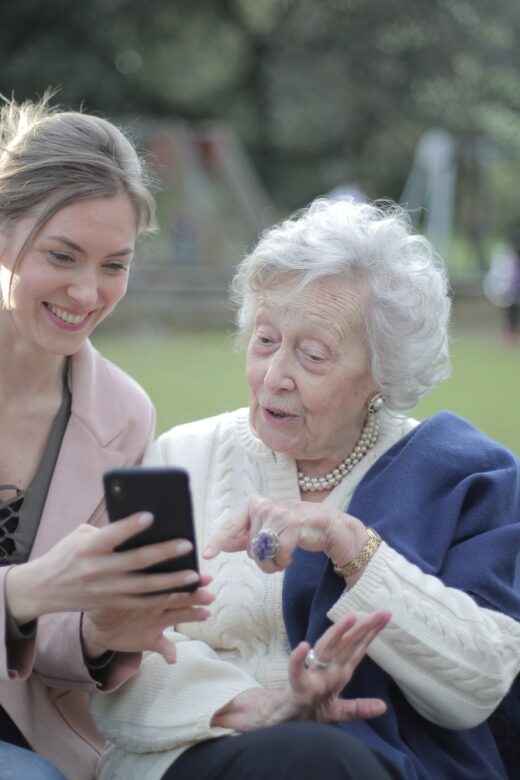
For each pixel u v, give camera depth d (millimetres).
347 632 2607
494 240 33906
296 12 27156
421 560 2895
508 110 25312
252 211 22141
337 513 2793
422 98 25766
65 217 2865
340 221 3021
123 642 2740
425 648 2768
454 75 25234
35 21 27125
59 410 3201
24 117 3049
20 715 2971
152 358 15938
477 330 21766
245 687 2828
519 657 2893
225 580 3059
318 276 2947
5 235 2939
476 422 10789
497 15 24547
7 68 26891
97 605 2535
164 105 30203
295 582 2967
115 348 17375
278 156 32188
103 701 2924
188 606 2668
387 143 30562
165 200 21703
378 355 3002
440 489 3049
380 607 2770
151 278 20797
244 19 28125
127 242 2971
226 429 3277
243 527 2760
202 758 2666
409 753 2814
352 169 31531
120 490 2330
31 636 2678
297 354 2986
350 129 30156
